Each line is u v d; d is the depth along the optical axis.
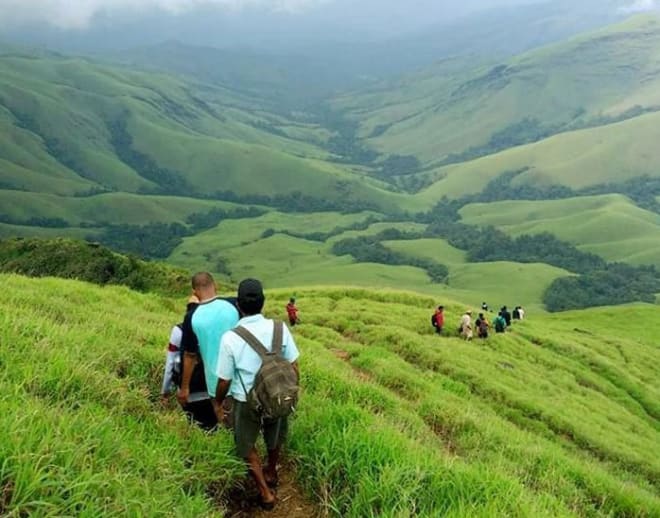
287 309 34.91
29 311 11.97
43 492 4.51
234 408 6.77
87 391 7.42
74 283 24.66
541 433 23.61
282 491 7.28
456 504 6.34
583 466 15.31
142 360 10.28
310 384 13.38
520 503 6.57
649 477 22.39
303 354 16.41
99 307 19.19
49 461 4.73
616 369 41.47
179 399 7.98
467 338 38.75
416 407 16.81
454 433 15.38
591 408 31.62
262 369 6.30
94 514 4.51
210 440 7.23
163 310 25.72
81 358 8.60
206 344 7.60
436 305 49.53
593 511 11.51
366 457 7.16
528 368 35.34
